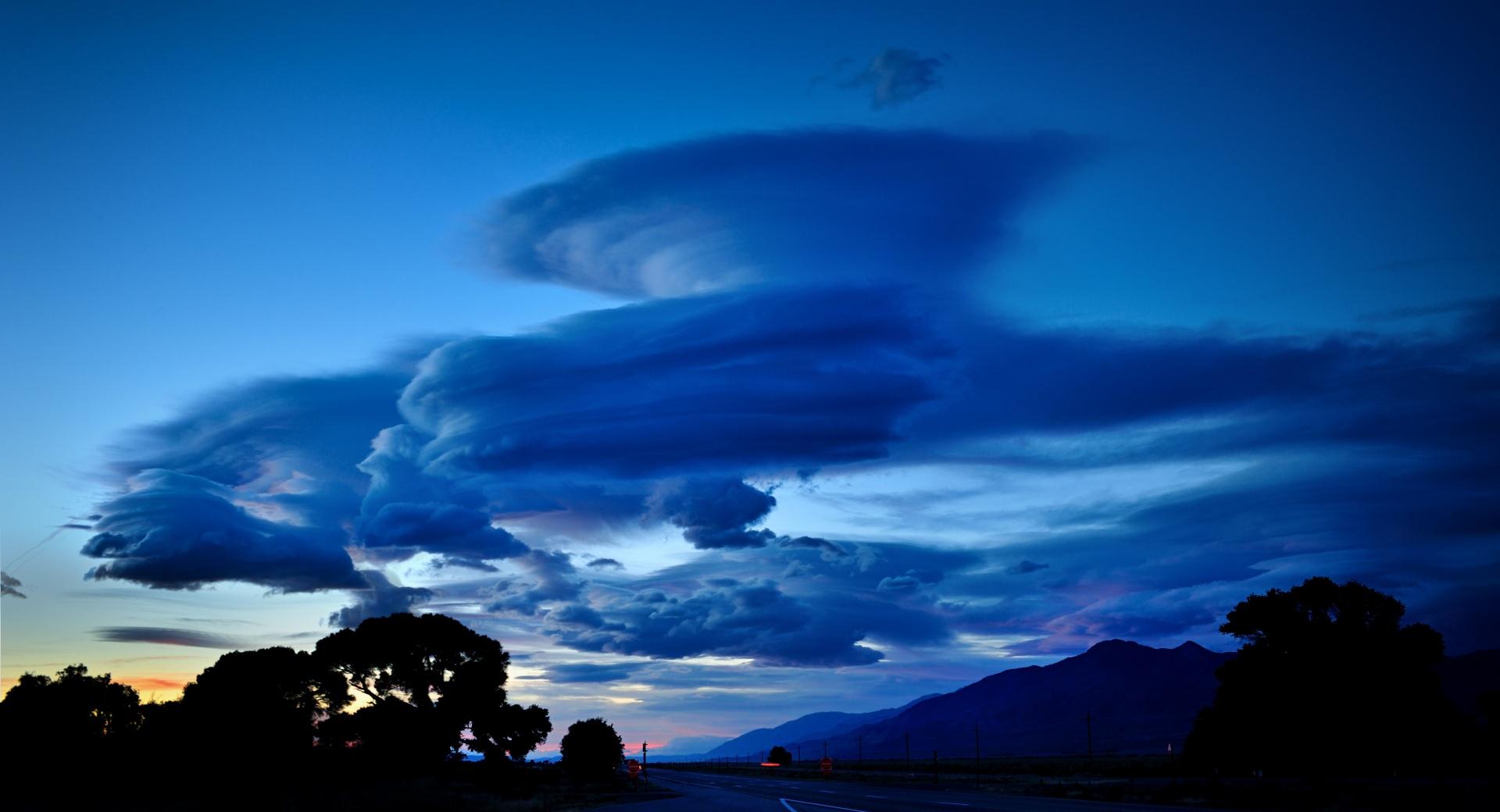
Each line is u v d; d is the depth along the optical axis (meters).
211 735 65.56
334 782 69.94
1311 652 54.50
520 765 99.38
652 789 90.56
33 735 60.62
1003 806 47.84
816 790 78.69
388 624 83.00
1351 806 45.31
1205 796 54.72
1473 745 56.56
